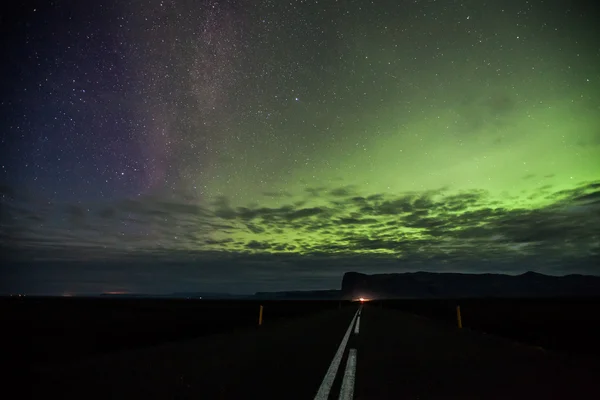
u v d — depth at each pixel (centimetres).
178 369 906
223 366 952
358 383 770
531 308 5975
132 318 3741
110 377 810
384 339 1609
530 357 1128
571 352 1297
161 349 1252
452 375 856
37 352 1345
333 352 1226
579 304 7788
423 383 773
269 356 1126
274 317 3934
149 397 653
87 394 672
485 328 2395
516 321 3088
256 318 3791
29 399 641
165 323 3047
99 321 3259
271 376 833
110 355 1112
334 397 661
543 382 785
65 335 2020
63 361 1116
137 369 903
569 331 2178
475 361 1055
